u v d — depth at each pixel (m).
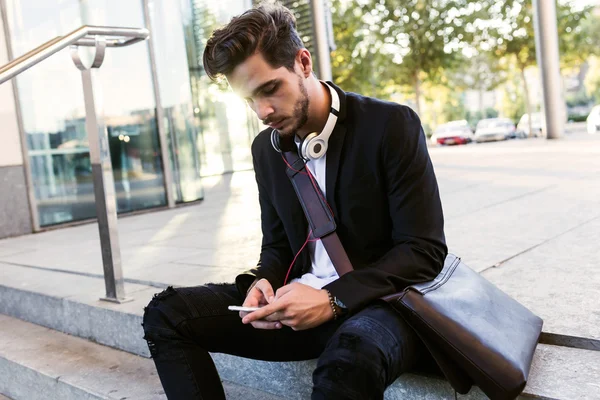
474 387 1.43
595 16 28.12
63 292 2.93
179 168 6.91
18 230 5.83
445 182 6.00
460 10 23.75
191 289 1.62
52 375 2.31
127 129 6.50
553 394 1.33
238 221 4.97
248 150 11.29
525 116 26.33
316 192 1.53
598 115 18.80
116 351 2.52
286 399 1.92
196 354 1.54
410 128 1.45
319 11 10.54
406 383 1.56
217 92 10.65
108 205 2.61
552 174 5.71
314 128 1.50
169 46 6.88
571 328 1.65
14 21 5.90
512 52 23.69
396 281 1.37
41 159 6.02
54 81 6.08
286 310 1.34
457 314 1.32
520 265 2.41
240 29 1.33
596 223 3.13
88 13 6.36
